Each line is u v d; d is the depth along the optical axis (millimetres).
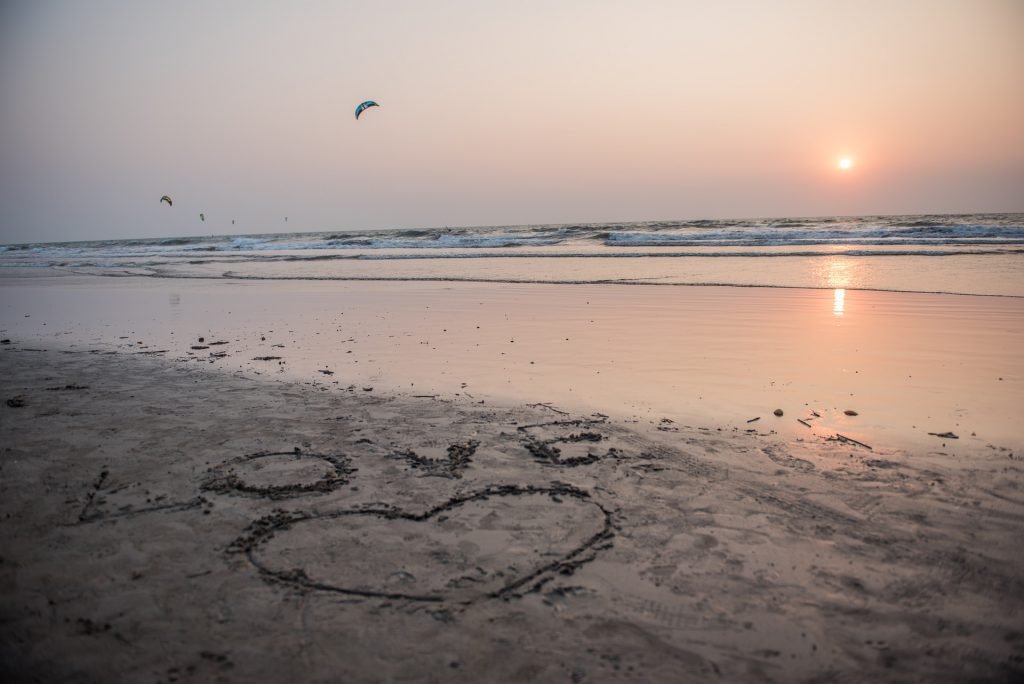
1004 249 20828
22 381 6965
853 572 3152
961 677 2471
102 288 18344
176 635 2695
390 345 8883
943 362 7262
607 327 9922
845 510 3785
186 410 5797
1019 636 2691
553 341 8922
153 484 4184
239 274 21859
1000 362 7172
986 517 3668
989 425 5164
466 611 2867
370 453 4727
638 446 4848
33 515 3750
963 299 11766
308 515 3768
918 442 4844
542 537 3512
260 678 2449
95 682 2424
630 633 2723
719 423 5355
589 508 3848
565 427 5289
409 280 18297
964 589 3010
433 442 4941
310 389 6559
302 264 25641
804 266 18438
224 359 8109
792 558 3281
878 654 2600
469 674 2479
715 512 3781
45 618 2805
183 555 3318
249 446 4863
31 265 31609
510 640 2674
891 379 6613
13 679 2439
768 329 9414
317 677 2455
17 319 12398
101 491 4078
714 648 2633
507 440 4984
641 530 3578
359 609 2877
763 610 2873
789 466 4441
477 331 9844
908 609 2869
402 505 3895
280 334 9945
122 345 9266
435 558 3303
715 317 10555
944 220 50344
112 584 3061
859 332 9047
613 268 19891
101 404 6000
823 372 6949
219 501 3947
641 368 7297
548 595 2986
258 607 2889
